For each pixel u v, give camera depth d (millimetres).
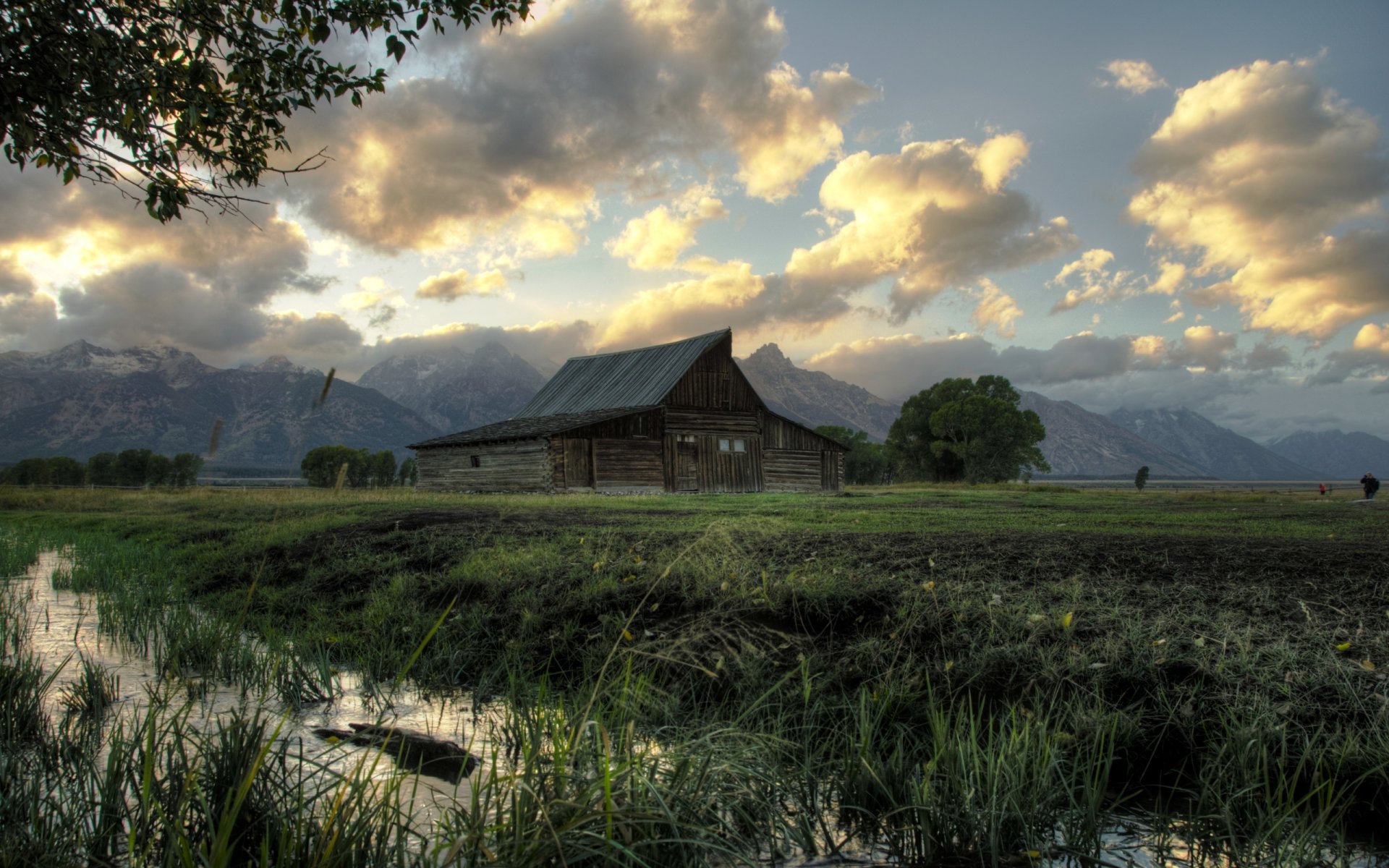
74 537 17688
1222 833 3338
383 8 6797
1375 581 6977
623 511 18281
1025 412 80000
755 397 39688
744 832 3398
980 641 5352
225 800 2918
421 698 5664
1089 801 3352
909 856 3232
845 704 4660
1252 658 4750
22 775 3682
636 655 5539
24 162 6172
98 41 5754
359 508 18875
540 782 3023
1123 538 10977
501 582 8141
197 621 7727
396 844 2859
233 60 6664
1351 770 3570
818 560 8172
